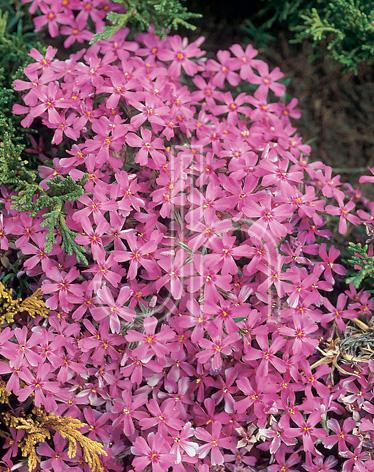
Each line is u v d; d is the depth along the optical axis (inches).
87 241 21.9
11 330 22.3
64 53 27.2
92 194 22.3
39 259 22.3
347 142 27.7
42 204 22.2
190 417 22.5
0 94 24.0
